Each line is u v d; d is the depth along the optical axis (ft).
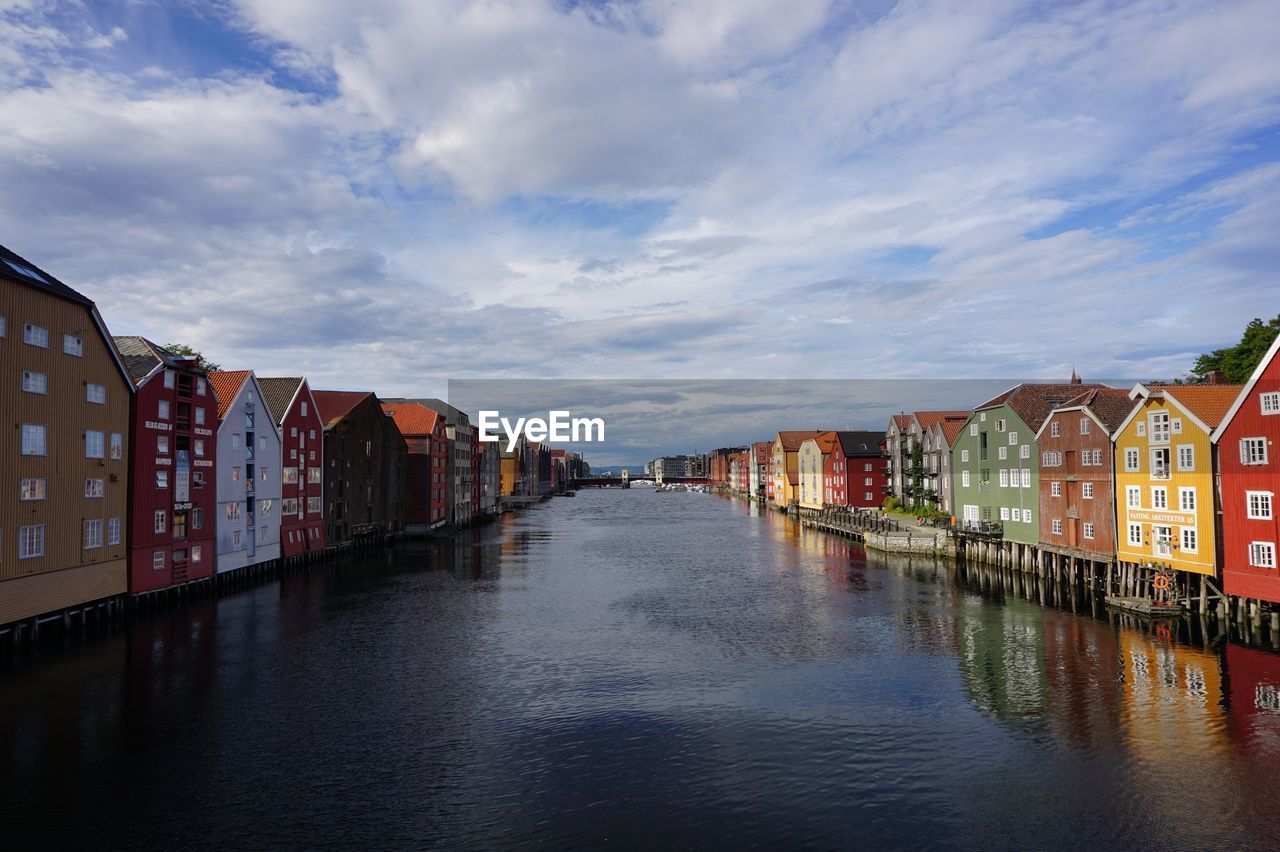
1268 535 120.06
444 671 109.60
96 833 62.90
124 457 142.82
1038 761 75.97
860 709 91.71
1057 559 179.83
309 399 228.02
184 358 161.17
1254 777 71.56
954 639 126.11
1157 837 61.46
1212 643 118.73
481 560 242.58
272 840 61.87
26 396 117.60
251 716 90.48
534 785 71.77
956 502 251.39
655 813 66.23
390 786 71.61
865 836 62.08
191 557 165.68
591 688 101.24
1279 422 117.80
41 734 84.33
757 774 73.82
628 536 327.88
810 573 207.72
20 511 116.47
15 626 115.85
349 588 184.65
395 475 303.07
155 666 111.45
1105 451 162.71
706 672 108.37
